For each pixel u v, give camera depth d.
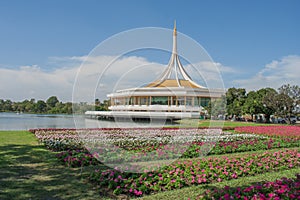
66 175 6.01
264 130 15.86
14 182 5.43
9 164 6.91
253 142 10.98
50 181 5.57
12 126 19.12
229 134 13.90
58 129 15.33
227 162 6.96
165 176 5.70
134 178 5.51
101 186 5.30
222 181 5.70
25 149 9.16
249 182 5.62
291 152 8.64
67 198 4.66
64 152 7.93
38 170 6.41
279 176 6.13
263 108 34.00
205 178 5.68
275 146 10.41
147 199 4.62
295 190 4.15
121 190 4.93
